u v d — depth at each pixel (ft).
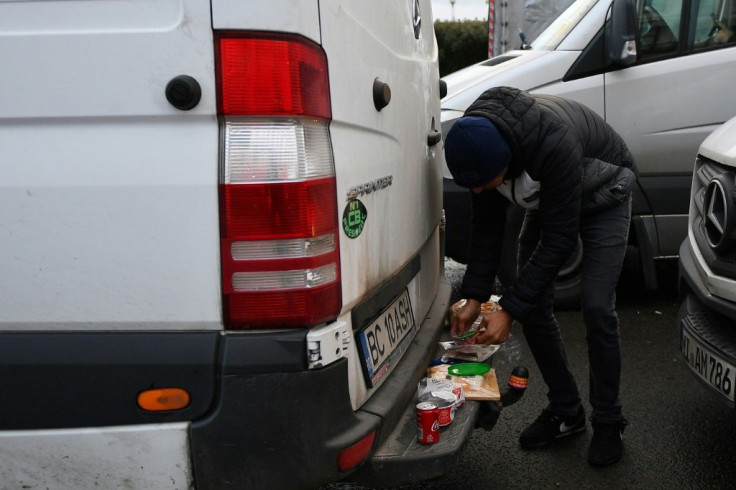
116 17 5.66
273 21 5.61
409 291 8.89
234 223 5.79
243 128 5.74
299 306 5.92
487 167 8.16
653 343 13.94
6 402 6.08
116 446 6.03
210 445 5.99
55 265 5.96
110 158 5.80
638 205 14.87
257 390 5.91
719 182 9.01
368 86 6.93
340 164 6.27
